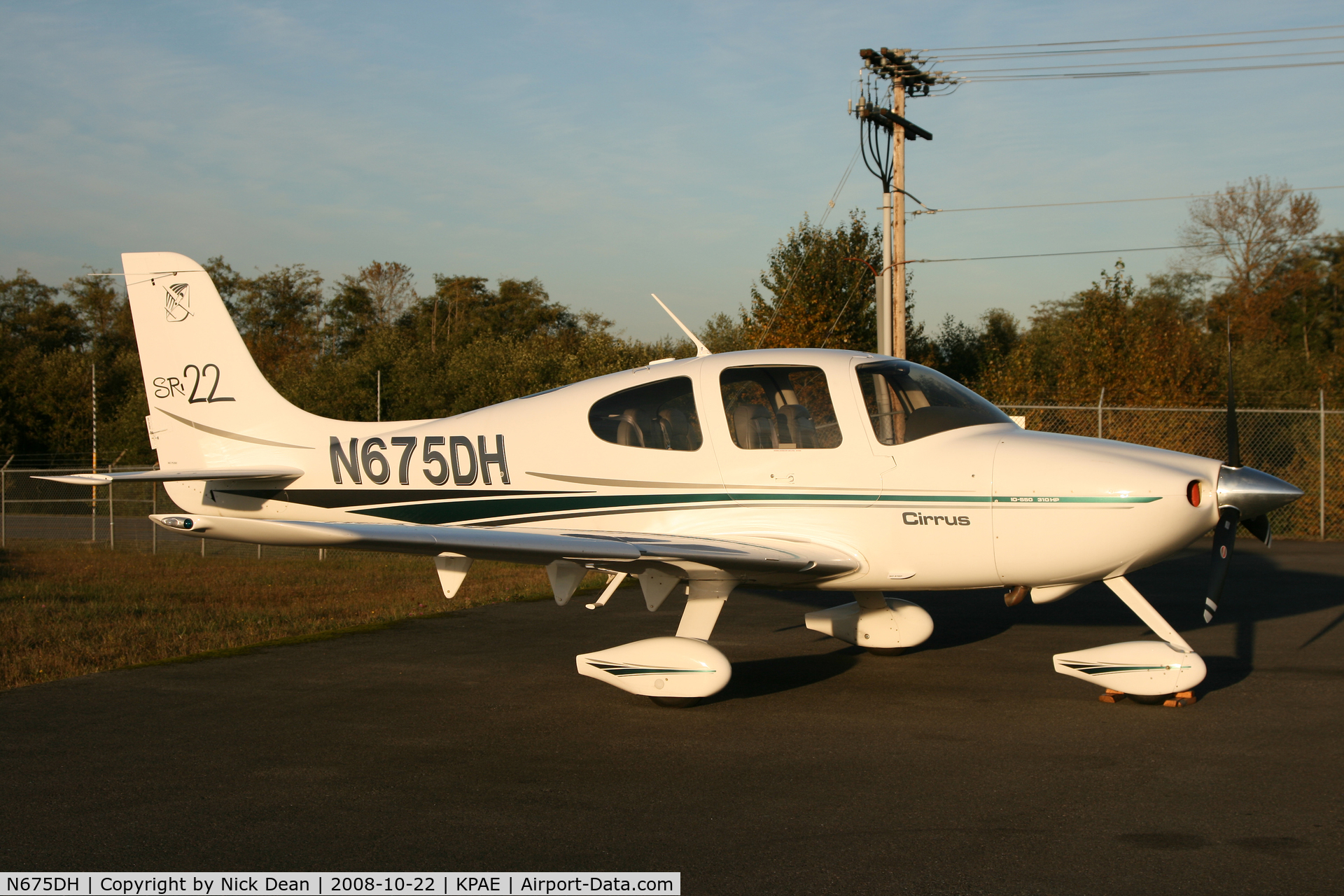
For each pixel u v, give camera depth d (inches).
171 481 253.3
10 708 197.3
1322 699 193.6
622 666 196.7
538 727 182.1
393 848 123.8
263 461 267.7
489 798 142.3
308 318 2033.7
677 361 228.2
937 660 237.0
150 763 160.6
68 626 296.7
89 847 125.3
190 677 225.6
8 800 142.9
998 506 195.5
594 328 1925.4
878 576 206.7
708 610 212.4
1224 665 224.2
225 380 271.0
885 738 171.8
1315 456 525.7
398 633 280.5
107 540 679.1
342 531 161.3
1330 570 387.5
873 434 206.4
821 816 133.4
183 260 273.7
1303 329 1401.3
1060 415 563.8
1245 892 107.8
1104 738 169.5
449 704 199.9
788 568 194.7
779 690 209.5
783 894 109.1
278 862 120.1
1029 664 232.1
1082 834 125.0
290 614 322.0
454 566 221.3
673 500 220.1
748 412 216.2
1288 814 131.4
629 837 126.4
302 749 168.2
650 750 166.6
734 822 131.5
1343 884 109.7
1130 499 187.3
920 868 115.4
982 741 169.0
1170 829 126.6
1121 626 278.5
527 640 269.1
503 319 1877.5
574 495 231.0
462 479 244.4
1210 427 551.5
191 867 118.9
